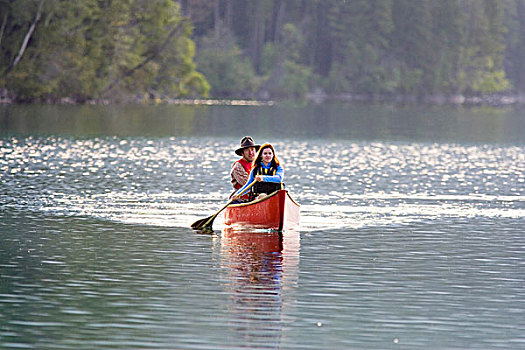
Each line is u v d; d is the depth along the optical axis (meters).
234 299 31.45
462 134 140.88
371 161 88.50
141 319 28.95
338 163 85.56
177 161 83.38
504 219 50.25
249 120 173.25
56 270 35.56
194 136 121.19
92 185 62.53
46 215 48.97
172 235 43.53
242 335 27.48
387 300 31.67
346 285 33.75
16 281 33.66
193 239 42.50
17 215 48.84
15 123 138.38
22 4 199.62
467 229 46.59
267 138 122.12
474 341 27.27
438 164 86.12
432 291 33.06
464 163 87.88
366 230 45.84
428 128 158.50
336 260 38.12
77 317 29.09
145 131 129.38
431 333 28.00
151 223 46.88
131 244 41.00
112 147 98.81
